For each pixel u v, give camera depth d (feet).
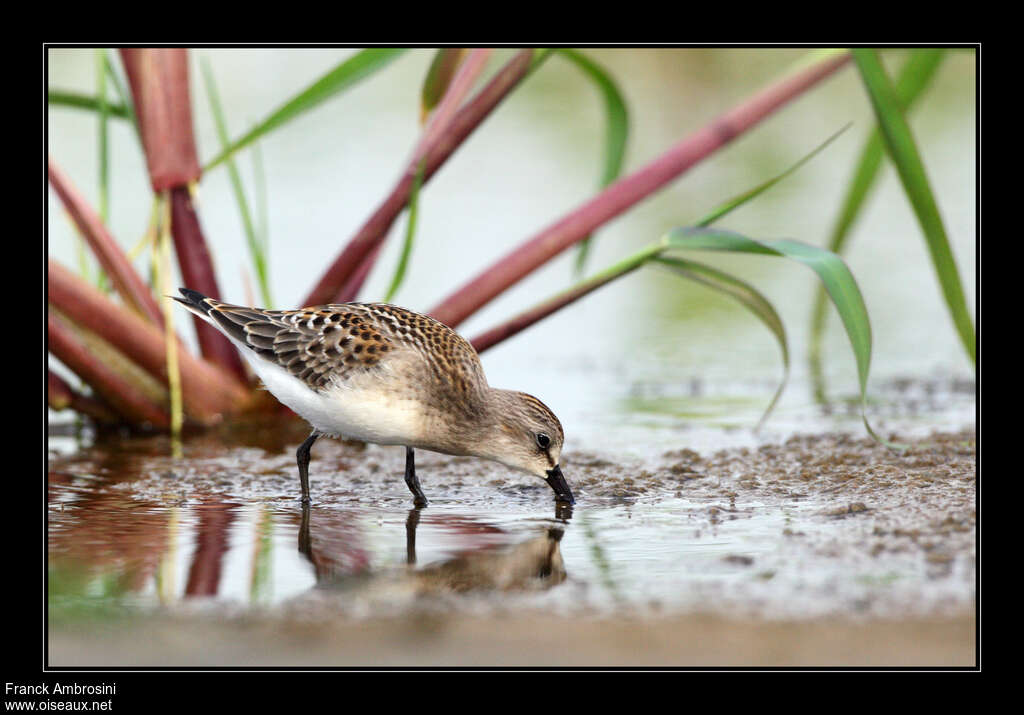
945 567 25.76
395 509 32.71
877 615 23.15
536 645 22.03
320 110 92.73
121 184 69.82
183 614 23.89
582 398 46.80
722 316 60.59
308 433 41.86
